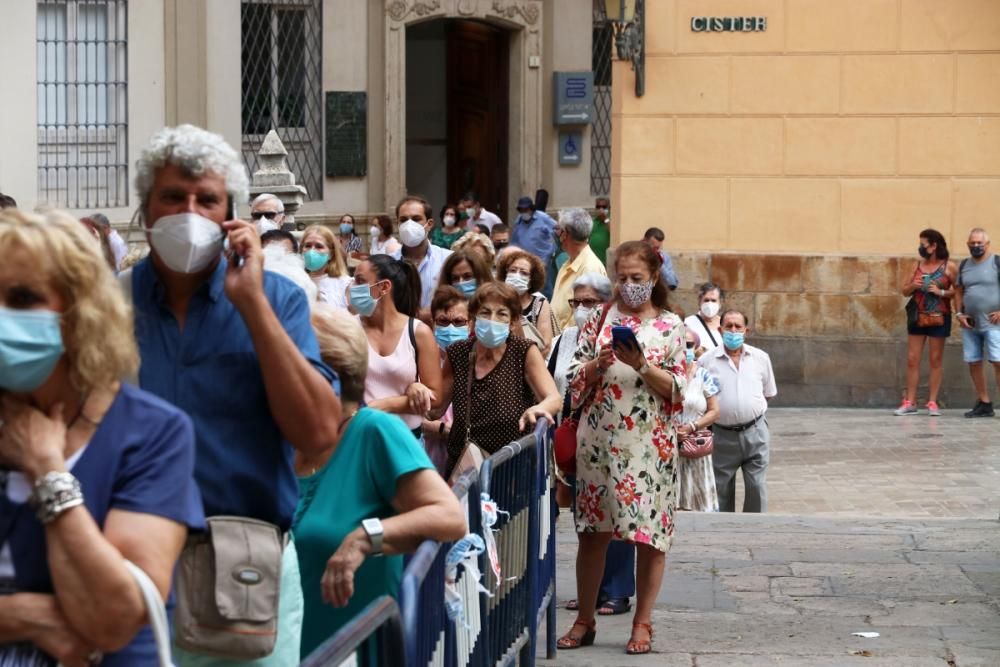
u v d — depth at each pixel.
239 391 11.69
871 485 40.66
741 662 23.00
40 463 9.15
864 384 54.62
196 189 11.31
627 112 55.47
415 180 84.69
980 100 53.97
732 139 55.12
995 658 23.17
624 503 22.97
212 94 64.06
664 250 55.59
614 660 23.11
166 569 9.48
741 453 36.62
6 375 9.12
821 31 54.44
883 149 54.47
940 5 53.88
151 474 9.58
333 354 13.61
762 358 36.75
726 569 28.77
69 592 9.12
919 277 52.25
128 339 9.53
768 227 55.19
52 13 57.19
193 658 11.68
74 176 58.38
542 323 31.17
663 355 22.95
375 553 13.21
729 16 54.75
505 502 18.36
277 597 11.53
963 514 37.09
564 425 23.38
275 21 70.56
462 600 14.86
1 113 53.59
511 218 80.31
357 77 74.19
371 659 10.80
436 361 24.39
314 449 11.76
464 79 83.12
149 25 61.09
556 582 26.61
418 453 13.73
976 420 51.50
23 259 9.09
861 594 27.03
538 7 79.31
